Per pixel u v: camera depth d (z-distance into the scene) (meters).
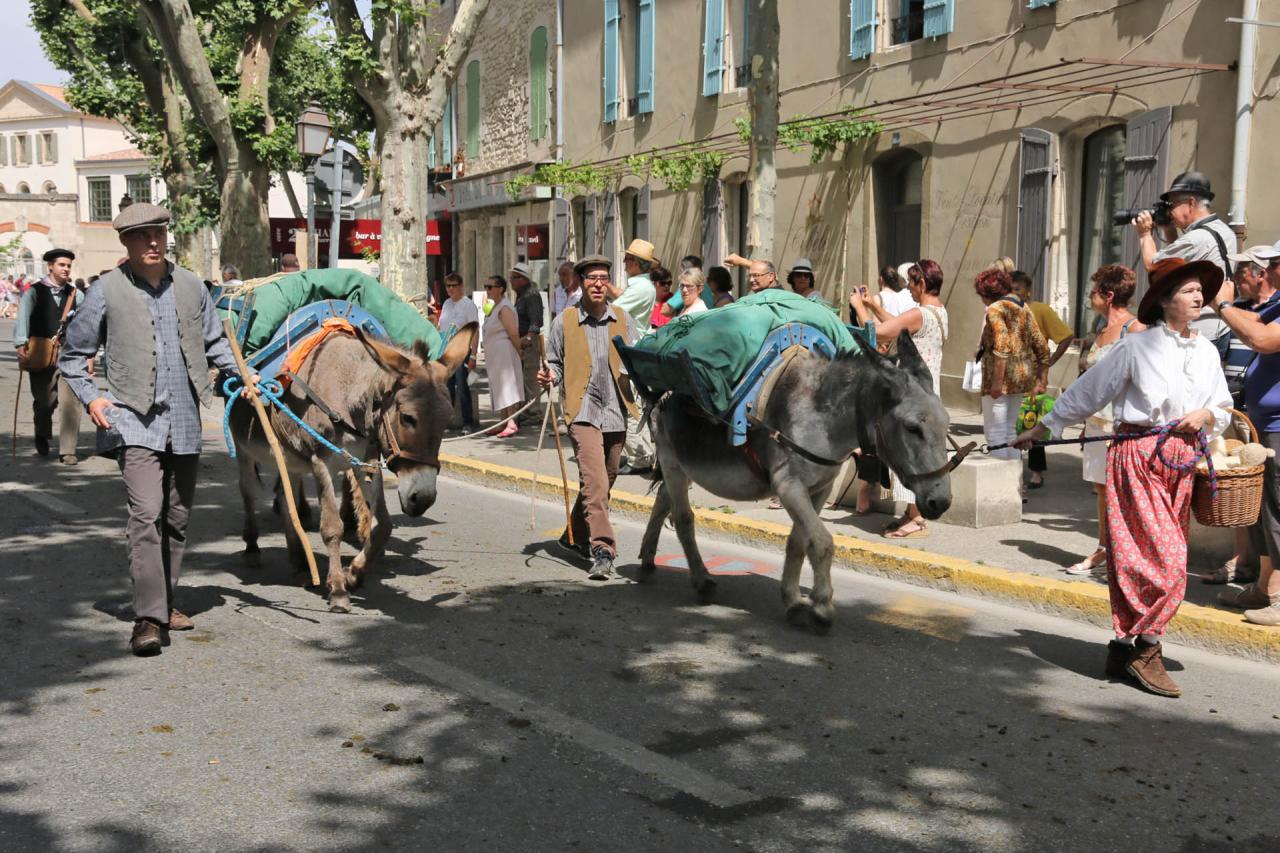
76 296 11.91
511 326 13.61
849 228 16.59
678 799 4.18
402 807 4.08
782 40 17.69
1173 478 5.30
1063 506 9.12
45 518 8.94
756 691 5.34
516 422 13.82
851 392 5.86
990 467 8.34
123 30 21.66
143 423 5.65
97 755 4.48
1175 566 5.27
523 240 27.05
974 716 5.06
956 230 14.81
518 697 5.20
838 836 3.92
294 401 6.50
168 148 22.30
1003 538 8.01
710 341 6.27
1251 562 6.73
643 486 10.49
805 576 7.70
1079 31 12.96
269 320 6.71
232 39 19.22
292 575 7.30
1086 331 13.38
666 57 20.39
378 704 5.08
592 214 23.44
